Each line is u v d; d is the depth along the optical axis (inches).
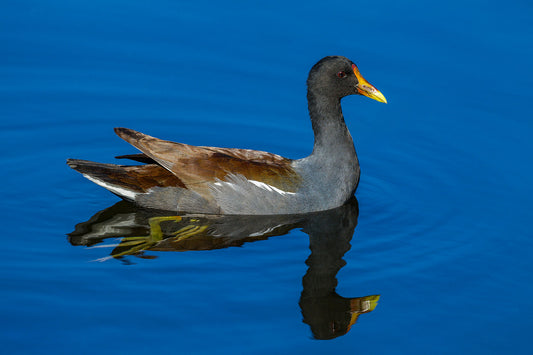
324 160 587.8
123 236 536.4
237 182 562.9
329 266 504.4
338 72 582.6
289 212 573.6
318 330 433.4
